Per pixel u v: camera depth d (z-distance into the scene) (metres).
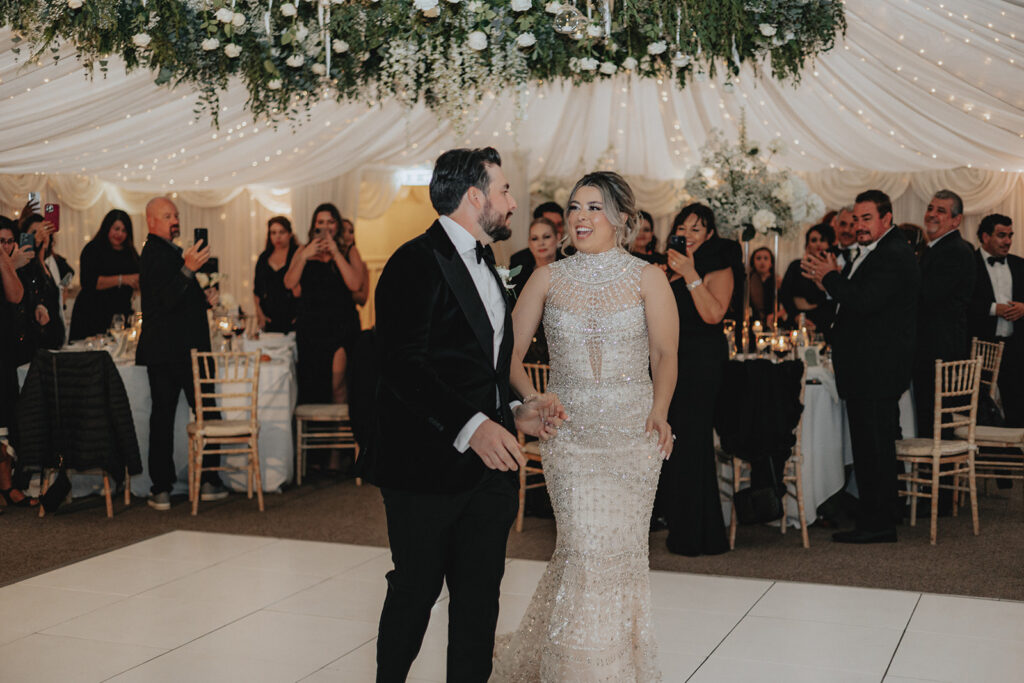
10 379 5.86
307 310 7.14
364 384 6.23
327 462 7.20
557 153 9.70
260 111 5.68
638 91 8.38
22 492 6.27
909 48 6.27
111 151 7.08
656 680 3.12
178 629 3.89
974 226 9.84
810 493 5.53
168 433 6.07
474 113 5.87
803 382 5.08
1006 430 5.70
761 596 4.30
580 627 3.01
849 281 5.07
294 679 3.38
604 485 3.06
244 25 5.06
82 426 5.70
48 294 6.49
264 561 4.88
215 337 6.78
